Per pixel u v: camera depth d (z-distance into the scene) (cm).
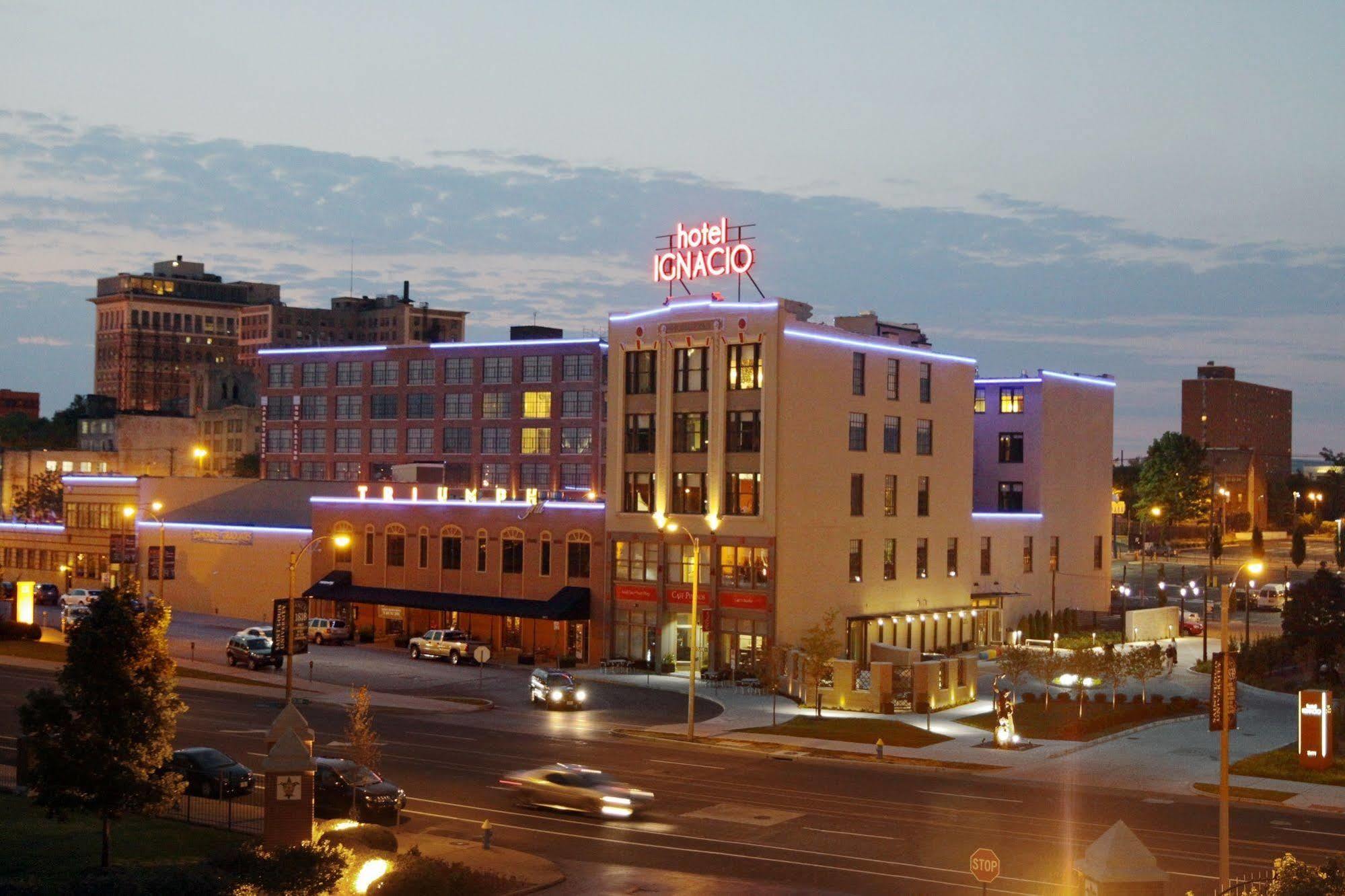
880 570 8838
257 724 6050
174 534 11425
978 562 10050
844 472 8538
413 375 15888
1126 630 10288
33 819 3906
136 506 11719
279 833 3497
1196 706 6956
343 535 7675
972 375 9756
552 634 9025
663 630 8456
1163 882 2655
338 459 16375
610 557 8719
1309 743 5312
